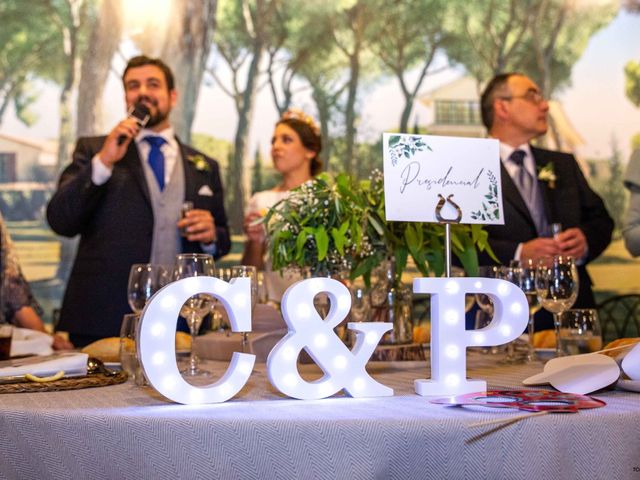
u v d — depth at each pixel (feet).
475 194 4.08
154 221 11.06
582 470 2.96
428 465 2.87
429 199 3.97
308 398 3.48
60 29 15.71
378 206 5.03
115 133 10.37
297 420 2.89
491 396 3.28
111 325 10.68
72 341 11.03
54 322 15.10
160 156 11.37
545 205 11.81
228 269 4.64
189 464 2.91
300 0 16.48
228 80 16.26
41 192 15.43
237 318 3.57
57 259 15.26
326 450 2.86
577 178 12.51
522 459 2.91
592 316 5.15
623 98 16.88
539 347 7.18
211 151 16.15
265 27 16.40
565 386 3.60
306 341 3.49
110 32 15.89
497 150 4.17
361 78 16.63
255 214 11.42
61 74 15.71
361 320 5.12
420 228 5.07
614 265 16.20
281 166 11.98
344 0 16.60
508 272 5.53
